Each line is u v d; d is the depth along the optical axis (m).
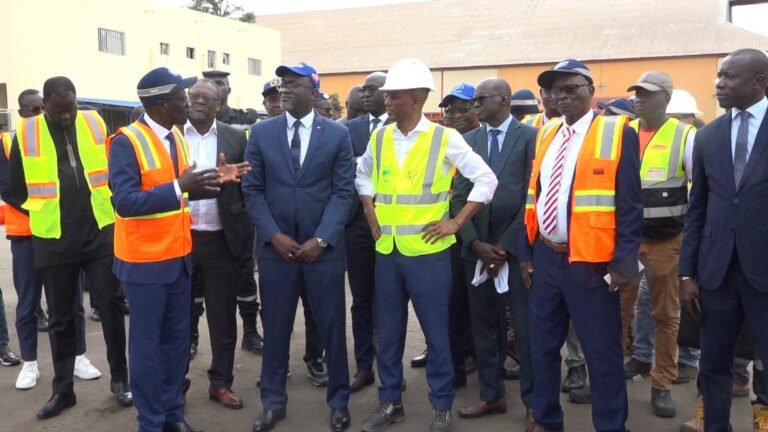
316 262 3.99
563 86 3.46
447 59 37.44
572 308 3.57
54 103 4.11
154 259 3.63
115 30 23.66
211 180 3.55
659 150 4.36
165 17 26.00
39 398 4.59
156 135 3.68
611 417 3.56
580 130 3.52
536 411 3.83
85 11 22.34
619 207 3.41
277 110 5.93
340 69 39.66
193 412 4.40
